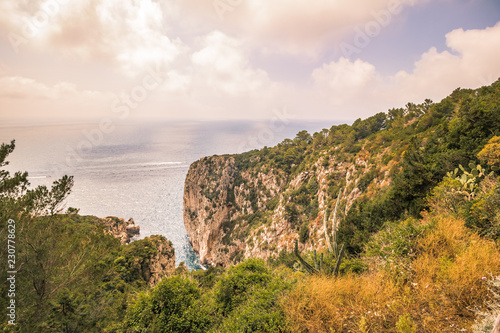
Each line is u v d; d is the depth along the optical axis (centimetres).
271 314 457
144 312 703
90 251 1155
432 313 336
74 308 1043
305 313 422
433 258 451
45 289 955
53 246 985
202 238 10306
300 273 625
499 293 308
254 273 754
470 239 486
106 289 1942
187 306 706
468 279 346
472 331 282
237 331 474
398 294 384
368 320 348
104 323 1152
